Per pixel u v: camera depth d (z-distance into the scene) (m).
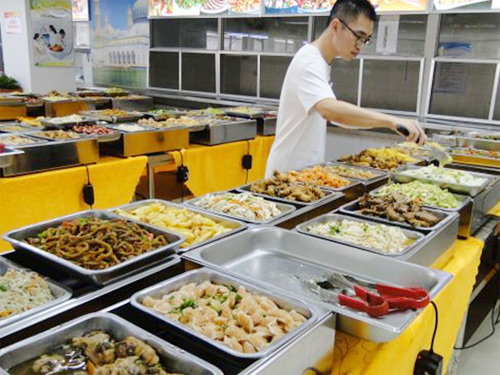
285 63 5.39
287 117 2.47
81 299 1.12
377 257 1.45
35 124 3.85
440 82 4.41
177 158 3.48
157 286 1.17
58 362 0.91
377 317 1.11
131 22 6.88
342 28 2.20
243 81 5.82
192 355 0.90
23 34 6.42
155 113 4.37
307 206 1.91
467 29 4.20
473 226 2.04
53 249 1.33
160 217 1.68
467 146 3.26
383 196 2.01
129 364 0.88
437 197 2.01
